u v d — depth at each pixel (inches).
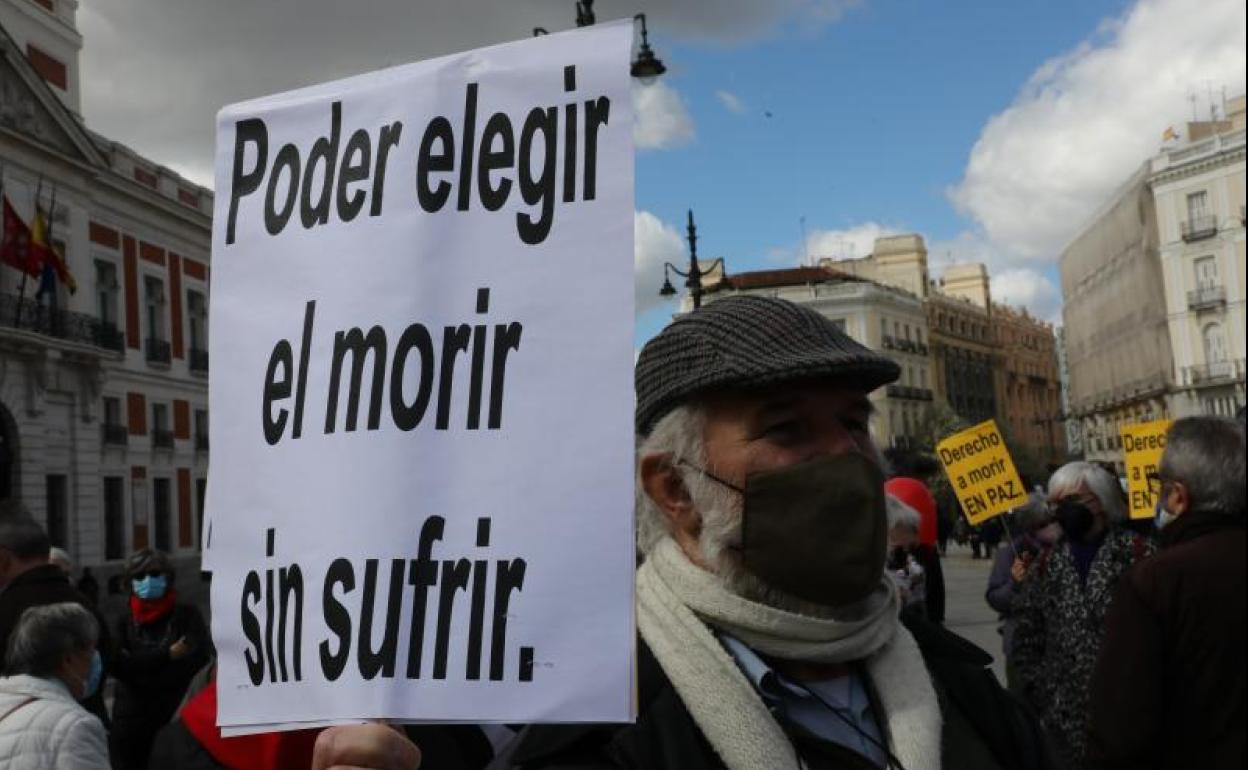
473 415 55.5
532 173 57.2
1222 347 2075.5
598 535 52.4
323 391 58.9
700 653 53.3
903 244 3307.1
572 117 57.2
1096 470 149.0
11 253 946.1
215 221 64.1
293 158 62.9
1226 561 99.0
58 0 1200.8
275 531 58.7
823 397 55.8
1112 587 138.7
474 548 54.2
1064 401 4439.0
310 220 61.5
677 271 510.0
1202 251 2108.8
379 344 58.1
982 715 58.8
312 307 60.3
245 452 60.6
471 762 73.2
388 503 56.0
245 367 61.4
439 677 53.6
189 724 86.8
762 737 50.8
